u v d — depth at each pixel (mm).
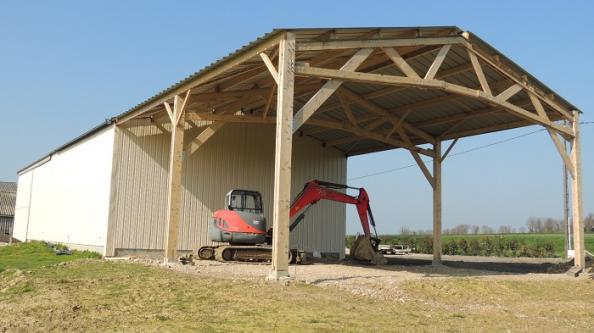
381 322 6684
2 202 41281
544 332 6809
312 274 11562
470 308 8602
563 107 16172
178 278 9773
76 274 10586
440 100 16328
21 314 6867
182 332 5852
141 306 7328
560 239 37156
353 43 11148
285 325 6219
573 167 15953
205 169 18188
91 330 5988
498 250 36156
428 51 13156
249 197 16484
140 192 16578
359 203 17812
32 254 17062
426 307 8258
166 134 17328
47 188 24062
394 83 11617
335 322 6477
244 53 11312
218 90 14812
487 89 13336
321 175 21891
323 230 21625
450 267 17375
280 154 9656
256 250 15891
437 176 19344
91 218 17344
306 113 10258
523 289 11055
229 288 8531
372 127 17672
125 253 16141
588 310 8844
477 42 13219
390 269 14969
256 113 18844
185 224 17469
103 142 17062
